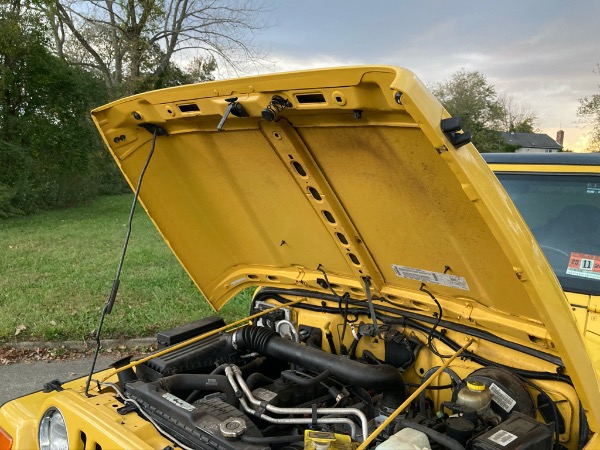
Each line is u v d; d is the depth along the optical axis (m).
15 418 2.54
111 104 2.39
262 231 2.92
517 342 2.40
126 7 30.27
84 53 34.69
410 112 1.56
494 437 1.90
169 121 2.41
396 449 1.85
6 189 20.39
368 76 1.64
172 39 31.97
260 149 2.38
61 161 24.09
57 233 15.81
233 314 7.29
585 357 1.93
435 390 2.63
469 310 2.46
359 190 2.29
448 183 1.93
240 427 2.11
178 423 2.21
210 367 2.93
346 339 3.05
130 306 7.75
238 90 2.00
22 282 9.20
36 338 6.60
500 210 1.69
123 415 2.28
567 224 3.20
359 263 2.66
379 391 2.52
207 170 2.71
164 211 2.84
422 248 2.34
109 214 22.06
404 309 2.80
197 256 3.06
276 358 2.91
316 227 2.66
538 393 2.30
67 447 2.30
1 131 22.25
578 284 2.93
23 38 22.19
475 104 46.03
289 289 3.27
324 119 2.03
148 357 2.81
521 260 1.71
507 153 3.68
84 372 5.85
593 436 2.04
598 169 3.22
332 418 2.26
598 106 36.94
